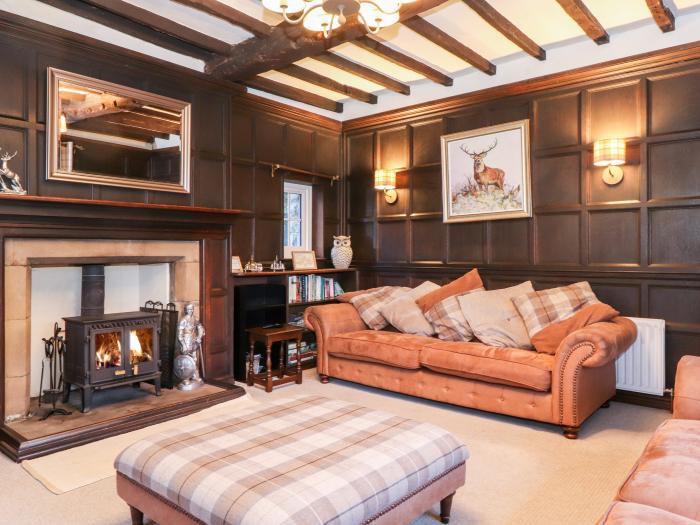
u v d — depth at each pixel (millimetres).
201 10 3291
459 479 2145
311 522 1445
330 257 5863
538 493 2439
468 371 3557
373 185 5691
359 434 2047
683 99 3748
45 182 3273
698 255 3703
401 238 5461
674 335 3789
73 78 3359
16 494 2395
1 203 2932
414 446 1962
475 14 3744
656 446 1854
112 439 3076
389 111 5484
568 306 3838
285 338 4398
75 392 3814
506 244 4660
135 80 3752
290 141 5406
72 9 3338
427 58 4504
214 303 4293
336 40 3539
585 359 3104
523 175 4477
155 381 3732
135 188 3723
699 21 3660
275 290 4996
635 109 3953
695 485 1519
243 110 4910
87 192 3479
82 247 3428
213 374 4285
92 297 3777
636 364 3834
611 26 3883
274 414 2305
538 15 3711
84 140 3436
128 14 3355
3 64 3082
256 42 3834
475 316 3969
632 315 3979
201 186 4191
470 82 4879
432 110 5152
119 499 2355
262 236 5109
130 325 3539
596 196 4145
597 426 3402
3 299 3027
